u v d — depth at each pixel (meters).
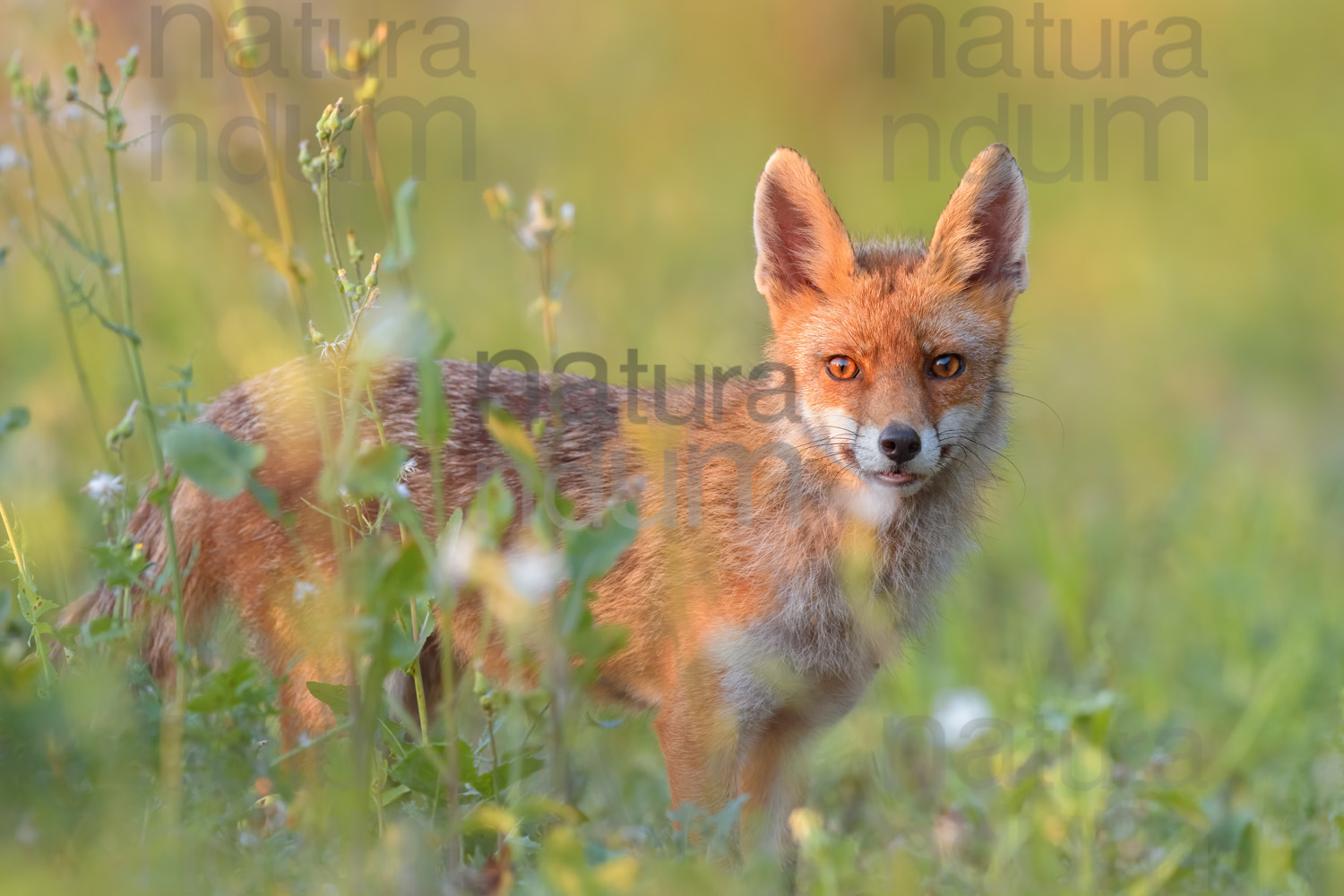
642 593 8.88
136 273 14.21
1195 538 14.32
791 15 26.25
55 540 10.27
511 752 7.46
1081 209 23.75
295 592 8.30
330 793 6.16
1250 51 27.14
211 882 6.19
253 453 5.82
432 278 17.61
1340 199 23.64
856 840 9.19
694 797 8.55
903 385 8.66
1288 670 11.79
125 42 16.67
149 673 8.03
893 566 9.18
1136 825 9.29
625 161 23.19
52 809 6.13
